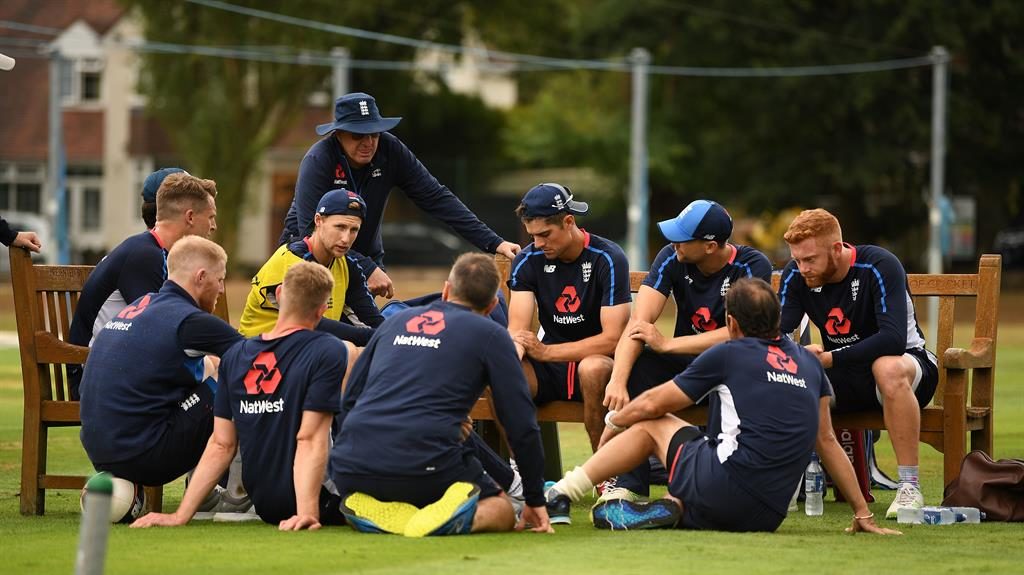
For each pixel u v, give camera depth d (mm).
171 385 25016
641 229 118938
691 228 27438
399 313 23969
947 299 30109
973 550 22141
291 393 23875
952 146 139125
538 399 28609
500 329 23453
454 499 22812
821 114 138875
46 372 27109
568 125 176500
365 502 23234
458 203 32281
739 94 143125
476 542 22203
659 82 170375
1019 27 135875
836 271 27484
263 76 152750
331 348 23906
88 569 14602
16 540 22812
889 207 153125
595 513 24172
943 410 27453
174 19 148125
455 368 23172
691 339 27141
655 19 145750
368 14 151625
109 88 192500
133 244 27266
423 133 188375
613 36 149375
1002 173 144750
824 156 142375
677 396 23984
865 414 27812
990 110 142250
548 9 168375
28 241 26859
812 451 23859
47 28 186250
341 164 30562
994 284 29312
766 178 148625
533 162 179500
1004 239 173250
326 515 24516
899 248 161625
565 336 29172
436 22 163125
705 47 143375
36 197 193250
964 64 142125
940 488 32031
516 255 29516
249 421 24109
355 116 29969
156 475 25109
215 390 25359
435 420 23000
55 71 114188
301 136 196250
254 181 162000
